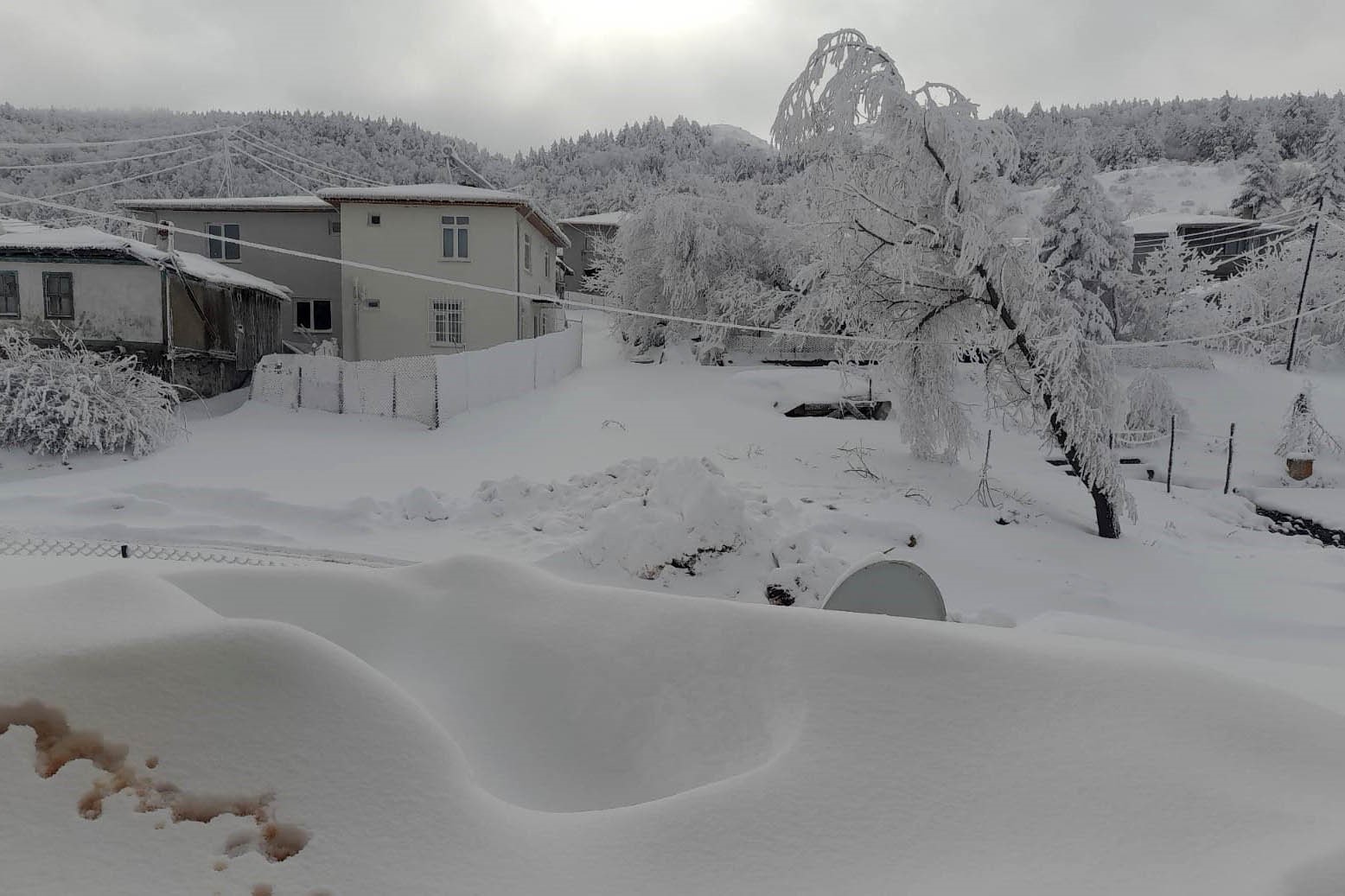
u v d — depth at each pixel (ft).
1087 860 4.63
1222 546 45.91
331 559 27.40
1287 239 120.47
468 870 4.49
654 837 4.79
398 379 64.85
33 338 70.44
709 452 55.21
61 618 5.60
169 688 4.98
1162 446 72.08
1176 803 5.02
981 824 4.94
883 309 51.13
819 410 70.79
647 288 96.12
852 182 47.26
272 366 67.77
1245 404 82.17
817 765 5.34
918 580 11.64
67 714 4.80
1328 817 4.81
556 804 5.77
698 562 26.45
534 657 7.00
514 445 56.29
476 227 90.27
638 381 80.84
